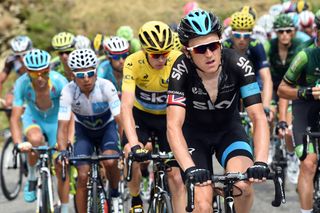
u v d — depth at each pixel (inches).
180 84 404.5
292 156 744.3
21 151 572.7
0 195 759.7
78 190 534.3
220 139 436.5
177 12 1366.9
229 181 371.2
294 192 717.9
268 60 788.6
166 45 489.1
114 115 559.8
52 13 1325.0
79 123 580.7
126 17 1352.1
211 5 1384.1
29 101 636.7
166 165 481.1
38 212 571.8
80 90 556.4
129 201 662.5
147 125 560.7
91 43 948.6
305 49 510.3
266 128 398.0
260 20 970.7
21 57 802.2
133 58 529.7
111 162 553.9
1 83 822.5
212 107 418.3
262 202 677.3
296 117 540.4
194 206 395.5
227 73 406.0
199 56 386.9
